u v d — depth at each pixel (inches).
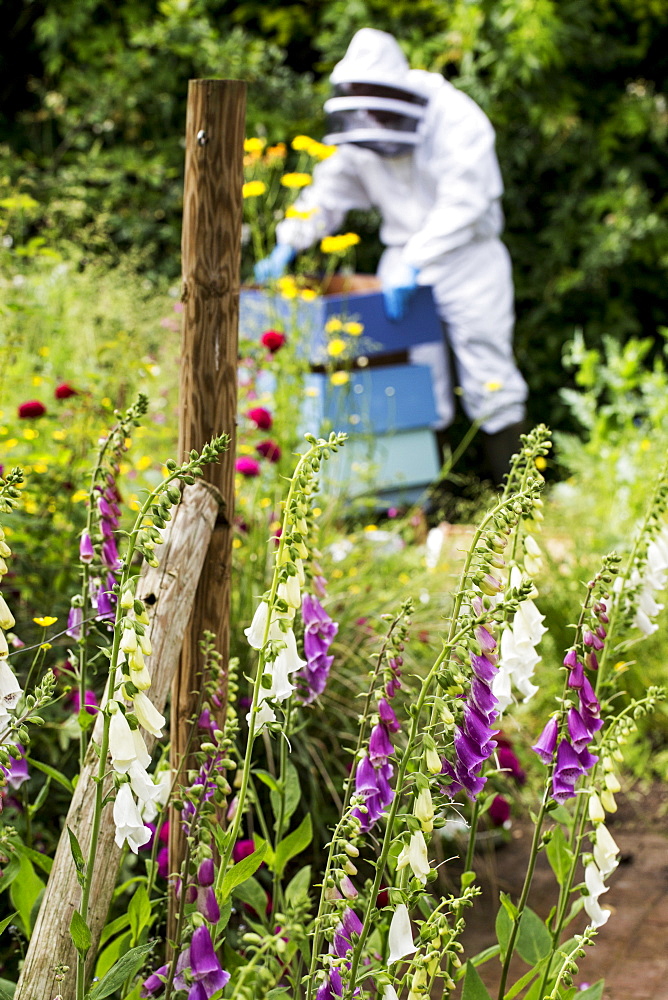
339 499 169.6
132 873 105.0
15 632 116.6
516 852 135.6
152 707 58.5
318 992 61.2
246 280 346.3
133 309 203.5
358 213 376.2
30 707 71.2
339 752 127.7
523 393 293.3
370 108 243.4
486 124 268.2
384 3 377.7
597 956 113.0
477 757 60.9
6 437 138.5
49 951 67.3
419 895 61.9
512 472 74.8
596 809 68.9
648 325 407.5
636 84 407.5
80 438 136.3
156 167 350.6
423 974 59.2
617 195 376.5
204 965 57.9
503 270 285.7
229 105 84.6
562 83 378.3
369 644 134.8
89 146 372.8
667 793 153.6
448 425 313.3
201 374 87.5
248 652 123.9
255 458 150.9
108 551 80.3
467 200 263.7
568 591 170.6
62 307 189.6
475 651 59.4
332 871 60.9
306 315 211.9
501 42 360.5
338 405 206.8
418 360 281.1
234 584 134.6
